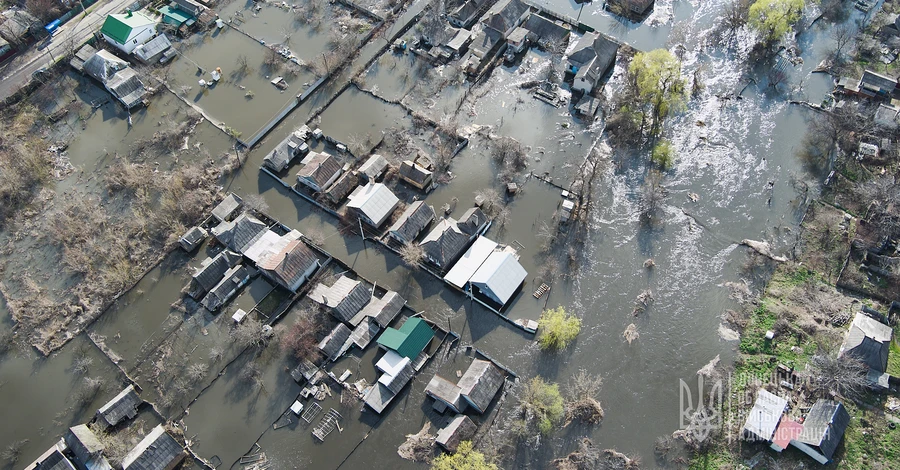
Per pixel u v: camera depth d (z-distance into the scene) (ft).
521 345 245.86
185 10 380.58
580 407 227.81
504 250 268.62
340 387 239.50
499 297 250.98
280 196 299.99
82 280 274.36
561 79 336.90
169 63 361.92
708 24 360.28
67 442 224.12
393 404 234.17
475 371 232.53
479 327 251.60
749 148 301.43
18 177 306.35
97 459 219.20
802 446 208.54
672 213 281.33
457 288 260.83
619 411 227.81
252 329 251.19
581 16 371.35
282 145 309.42
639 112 315.58
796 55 338.13
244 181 306.35
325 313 256.52
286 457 225.35
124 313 264.93
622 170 297.53
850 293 249.75
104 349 254.68
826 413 209.97
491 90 335.67
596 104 319.47
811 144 298.56
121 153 319.88
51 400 242.99
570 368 239.30
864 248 255.91
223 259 270.05
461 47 350.64
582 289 260.21
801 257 261.44
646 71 304.91
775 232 271.08
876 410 217.77
